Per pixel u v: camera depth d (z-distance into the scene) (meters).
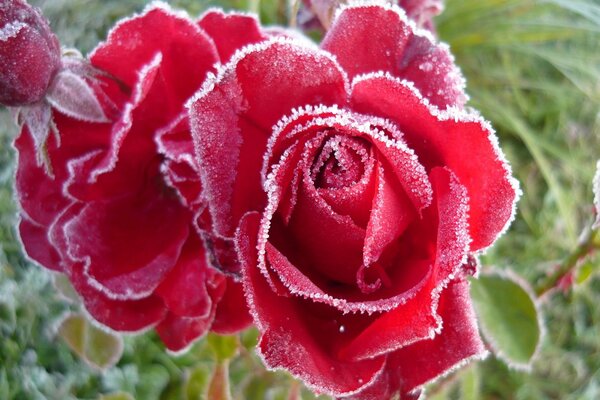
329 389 0.22
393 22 0.24
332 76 0.23
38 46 0.24
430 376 0.23
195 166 0.25
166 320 0.29
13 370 0.43
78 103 0.26
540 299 0.36
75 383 0.45
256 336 0.37
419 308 0.21
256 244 0.22
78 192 0.27
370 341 0.22
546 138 0.68
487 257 0.52
